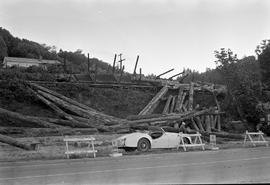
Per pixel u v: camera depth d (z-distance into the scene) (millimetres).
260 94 33781
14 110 27359
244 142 23578
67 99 28828
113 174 10547
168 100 33688
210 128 31297
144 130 25047
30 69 35000
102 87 33375
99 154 17516
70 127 25047
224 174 10359
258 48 37031
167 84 35688
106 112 31406
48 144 20750
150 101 33469
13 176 10367
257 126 31859
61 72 37156
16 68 35531
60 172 11125
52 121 25156
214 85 38156
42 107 28297
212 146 21094
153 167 12070
